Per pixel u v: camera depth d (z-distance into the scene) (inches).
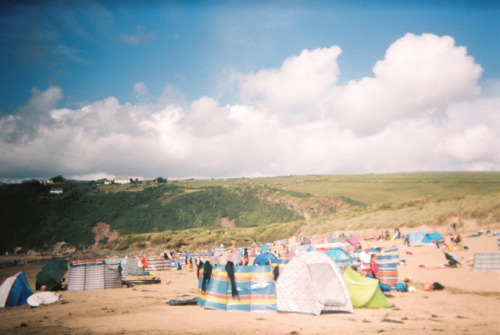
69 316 418.3
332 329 323.3
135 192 5792.3
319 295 429.4
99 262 754.8
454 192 4301.2
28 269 1721.2
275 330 323.0
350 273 484.4
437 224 1804.9
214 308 462.3
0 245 4106.8
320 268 443.8
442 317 375.2
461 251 1056.8
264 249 1989.4
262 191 5251.0
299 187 5792.3
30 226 4557.1
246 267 465.4
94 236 4525.1
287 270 447.5
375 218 2337.6
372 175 6476.4
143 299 578.6
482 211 1657.2
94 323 369.1
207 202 5152.6
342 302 427.5
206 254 2137.1
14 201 5022.1
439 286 578.6
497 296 498.0
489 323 339.9
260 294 450.3
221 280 473.4
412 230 1907.0
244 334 305.7
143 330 328.8
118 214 4992.6
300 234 3031.5
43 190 5654.5
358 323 352.5
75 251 4207.7
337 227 2603.3
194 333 312.5
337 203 4532.5
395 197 4525.1
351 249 1250.0
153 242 3676.2
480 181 4685.0
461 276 661.9
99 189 6200.8
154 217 4867.1
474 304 448.5
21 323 369.1
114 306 501.0
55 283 736.3
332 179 6259.8
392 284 592.1
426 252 1151.0
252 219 4658.0
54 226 4618.6
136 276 991.0
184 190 5984.3
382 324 344.8
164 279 1017.5
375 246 1620.3
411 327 326.3
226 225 4635.8
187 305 507.8
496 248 1028.5
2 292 516.1
